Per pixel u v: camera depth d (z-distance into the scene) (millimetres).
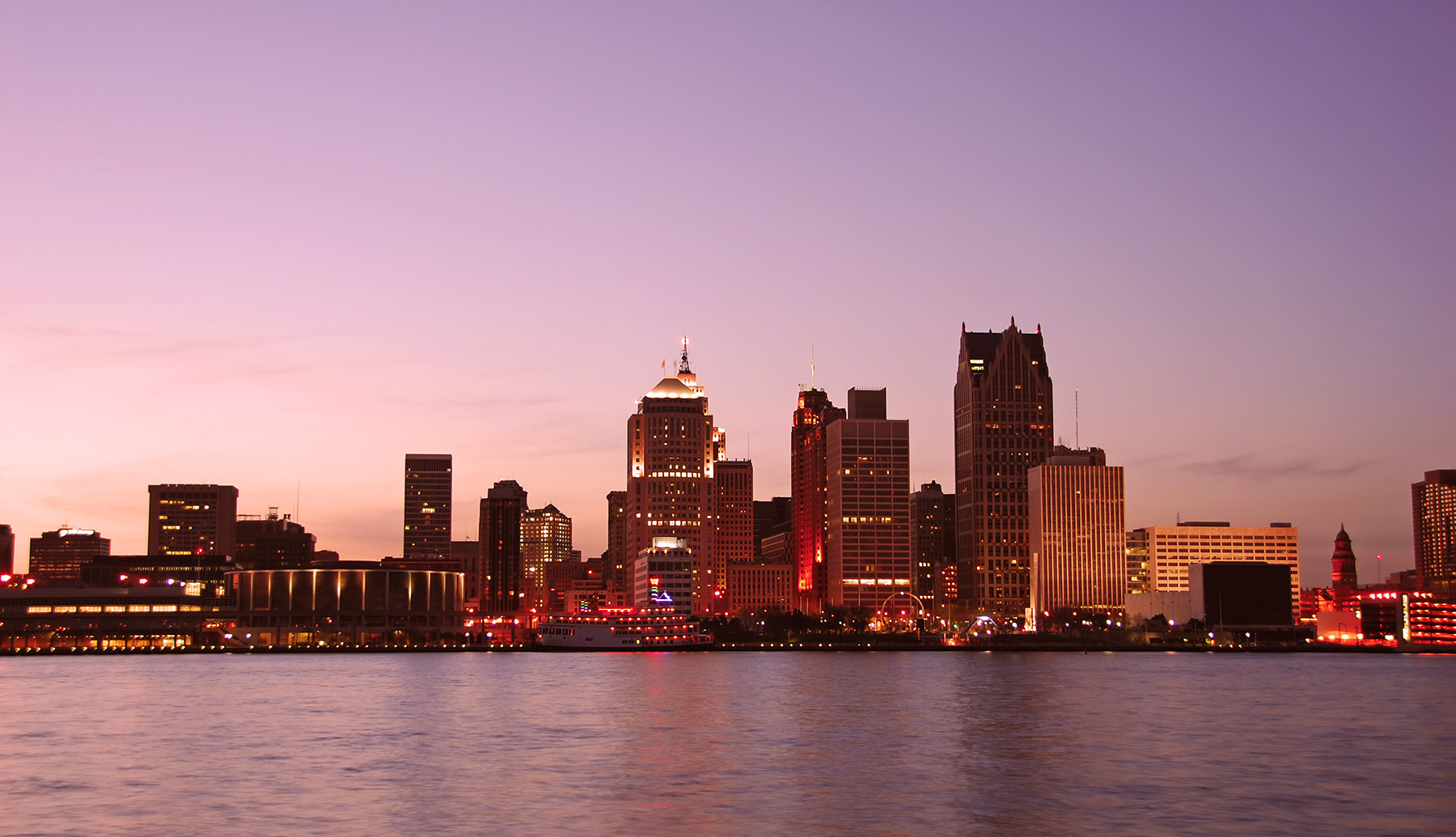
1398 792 137125
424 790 136375
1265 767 154625
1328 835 115562
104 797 133250
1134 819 121438
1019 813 124000
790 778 144125
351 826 117750
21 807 127688
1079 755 163500
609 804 128125
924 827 117500
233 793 135375
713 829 116500
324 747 172000
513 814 123312
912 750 168375
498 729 194375
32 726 199625
